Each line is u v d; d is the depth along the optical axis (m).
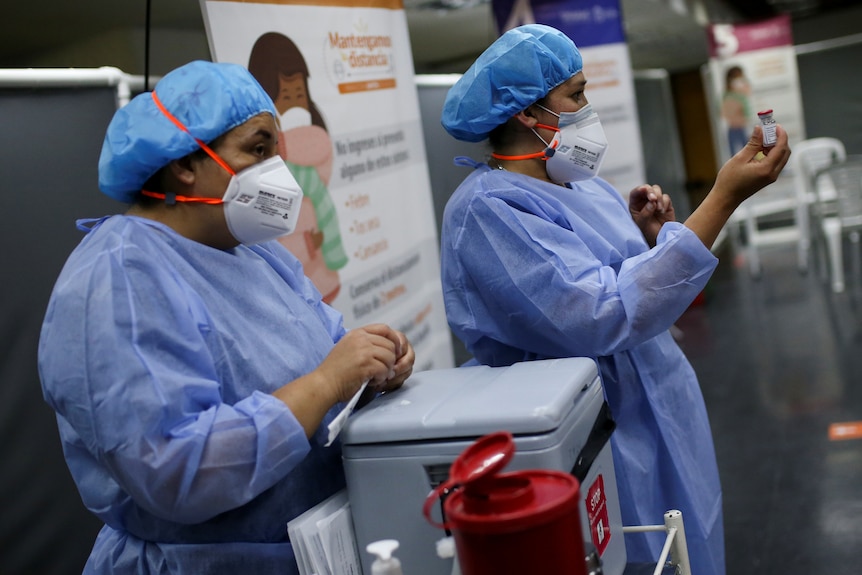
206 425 0.97
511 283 1.44
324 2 2.05
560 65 1.50
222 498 0.98
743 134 8.09
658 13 8.65
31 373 1.72
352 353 1.06
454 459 0.95
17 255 1.70
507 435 0.78
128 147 1.07
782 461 3.38
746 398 4.25
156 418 0.95
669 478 1.58
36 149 1.74
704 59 15.74
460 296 1.57
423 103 3.44
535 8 4.23
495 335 1.53
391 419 0.99
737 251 9.05
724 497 3.17
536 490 0.78
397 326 2.29
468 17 6.80
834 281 6.13
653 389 1.57
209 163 1.08
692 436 1.63
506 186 1.50
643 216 1.79
